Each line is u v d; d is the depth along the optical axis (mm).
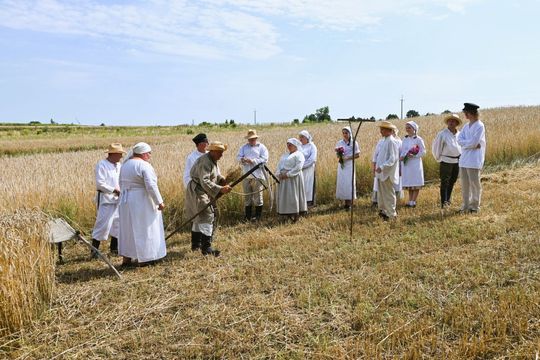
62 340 4398
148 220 6551
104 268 6719
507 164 14117
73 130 61250
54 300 5312
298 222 8797
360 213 9258
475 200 8391
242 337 4262
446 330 4125
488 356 3686
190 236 8477
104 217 7461
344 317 4566
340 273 5781
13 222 5629
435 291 5004
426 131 20344
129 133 50625
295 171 8719
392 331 4094
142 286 5738
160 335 4387
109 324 4691
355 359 3725
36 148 31781
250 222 9406
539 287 4785
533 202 8633
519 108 38500
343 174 9938
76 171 12781
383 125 8305
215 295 5301
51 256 5574
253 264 6285
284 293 5266
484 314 4230
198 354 4016
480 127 8141
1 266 4449
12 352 4125
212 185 6762
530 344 3713
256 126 56688
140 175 6438
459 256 6000
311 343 4102
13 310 4430
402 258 6090
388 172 8234
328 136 21266
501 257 5840
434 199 10164
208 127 60250
